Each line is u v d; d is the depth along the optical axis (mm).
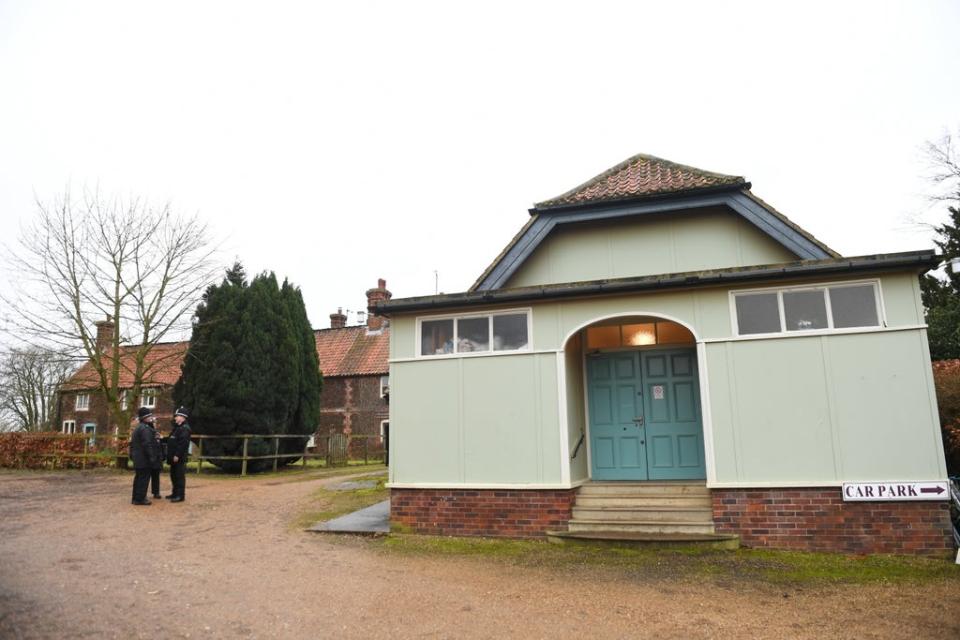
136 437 12805
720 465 8984
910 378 8453
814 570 7652
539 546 9156
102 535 9695
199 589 6801
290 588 6914
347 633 5531
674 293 9594
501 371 10164
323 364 31656
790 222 10977
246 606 6238
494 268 12219
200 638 5324
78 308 20297
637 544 8938
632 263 12211
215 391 19828
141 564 7875
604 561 8234
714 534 8906
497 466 9930
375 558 8469
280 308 21547
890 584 7031
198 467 20422
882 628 5656
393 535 9992
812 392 8789
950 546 8086
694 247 11961
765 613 6109
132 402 20969
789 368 8930
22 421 34625
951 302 17234
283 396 20938
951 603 6340
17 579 7023
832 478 8555
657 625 5781
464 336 10523
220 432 19844
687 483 10188
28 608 5957
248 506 12914
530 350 10086
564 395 9828
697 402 11094
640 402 11359
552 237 12703
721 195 11516
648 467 11109
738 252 11727
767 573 7551
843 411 8633
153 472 13398
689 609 6238
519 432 9930
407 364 10609
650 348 11477
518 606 6336
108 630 5430
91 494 14211
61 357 20891
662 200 11844
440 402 10344
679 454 11023
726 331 9266
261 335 20500
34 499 13453
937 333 15812
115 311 20750
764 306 9219
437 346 10617
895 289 8680
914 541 8211
